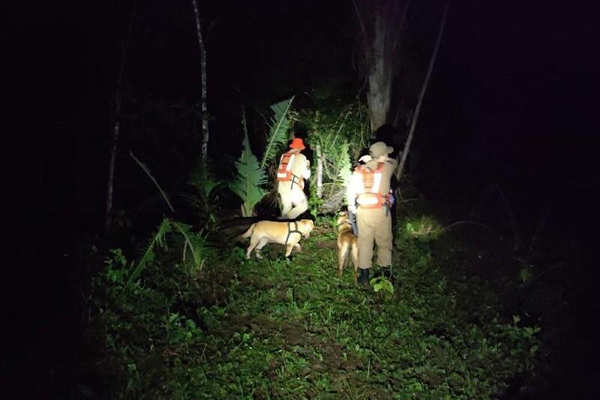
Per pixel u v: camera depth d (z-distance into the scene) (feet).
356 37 32.19
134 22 23.13
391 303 22.21
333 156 33.17
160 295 21.40
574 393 17.44
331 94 33.37
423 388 17.39
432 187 35.86
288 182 28.32
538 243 27.30
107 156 26.11
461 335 20.12
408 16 31.83
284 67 33.88
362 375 17.95
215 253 25.00
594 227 29.17
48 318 19.40
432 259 26.03
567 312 21.63
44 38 22.77
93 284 20.65
